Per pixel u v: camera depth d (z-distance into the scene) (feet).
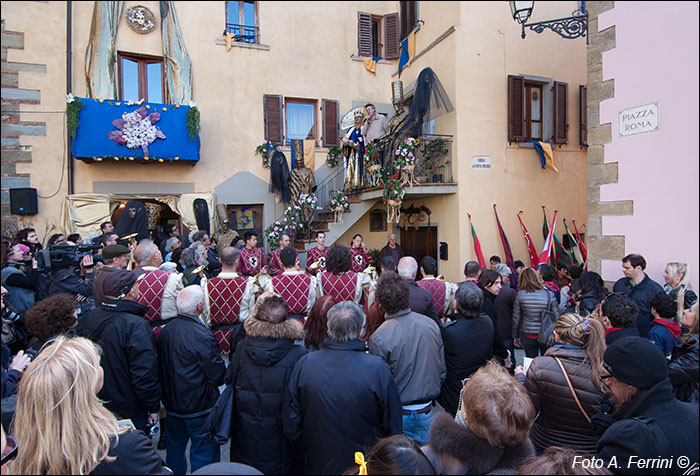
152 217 28.09
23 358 7.45
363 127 28.27
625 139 11.69
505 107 25.57
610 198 12.21
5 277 12.76
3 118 23.53
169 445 8.62
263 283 12.89
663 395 5.17
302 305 13.11
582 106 26.94
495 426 4.25
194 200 26.58
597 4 12.50
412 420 8.05
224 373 8.76
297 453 7.29
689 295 9.46
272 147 29.50
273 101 29.81
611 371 5.48
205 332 8.57
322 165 31.12
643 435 4.77
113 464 4.82
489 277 12.94
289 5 30.66
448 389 9.40
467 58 24.75
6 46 23.58
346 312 6.84
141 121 24.75
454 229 24.85
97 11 25.35
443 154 25.05
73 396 4.73
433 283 13.21
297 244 26.14
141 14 26.55
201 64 28.19
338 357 6.58
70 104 23.27
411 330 8.18
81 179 25.39
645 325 10.57
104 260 12.09
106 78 25.41
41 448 4.46
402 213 31.12
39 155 24.21
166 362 8.50
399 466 4.24
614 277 12.13
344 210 26.61
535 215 25.99
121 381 8.18
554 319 12.50
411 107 25.82
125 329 8.18
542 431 6.80
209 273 19.65
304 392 6.45
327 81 31.50
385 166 25.36
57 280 13.05
